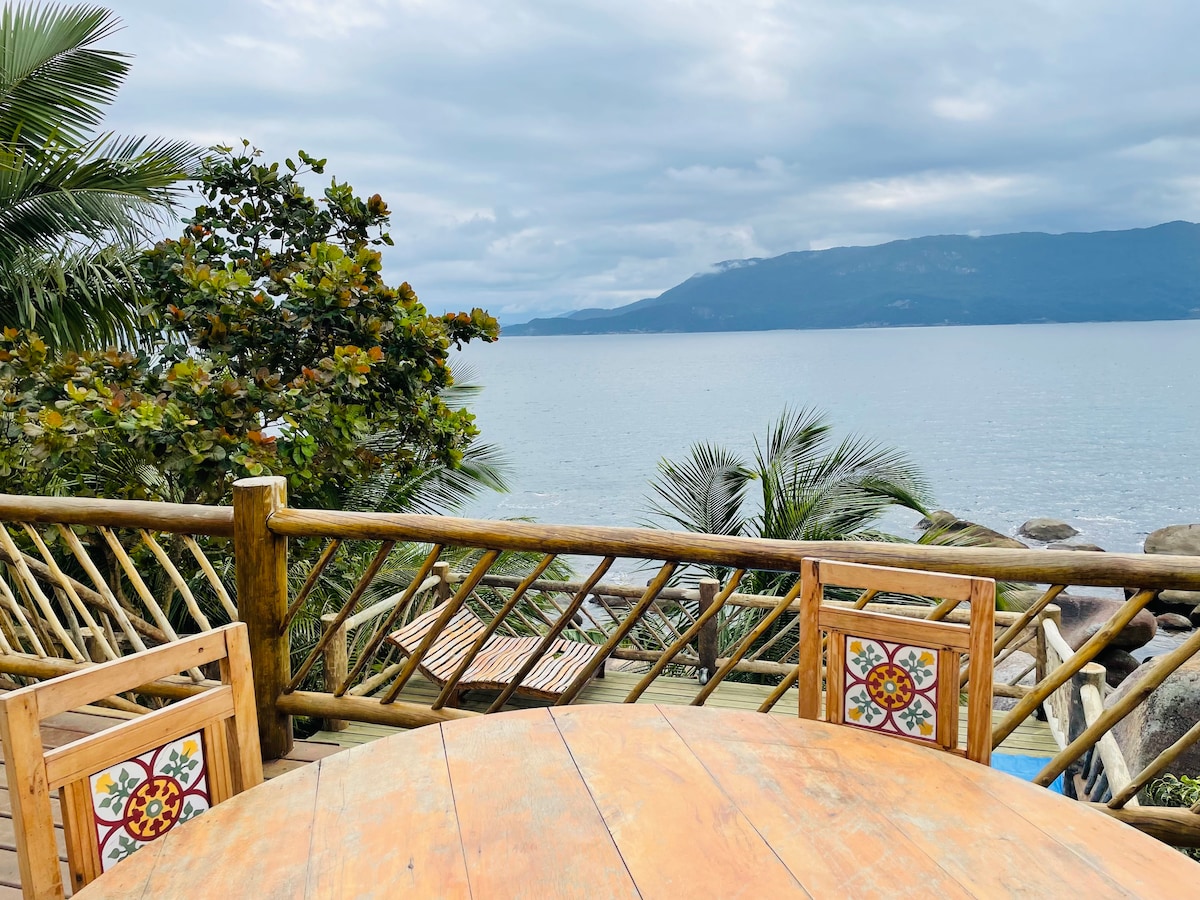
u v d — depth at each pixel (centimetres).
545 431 5878
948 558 222
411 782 144
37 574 470
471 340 656
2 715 121
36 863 123
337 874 119
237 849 125
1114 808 230
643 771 146
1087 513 2981
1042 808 133
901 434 5350
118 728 133
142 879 119
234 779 148
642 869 119
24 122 672
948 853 121
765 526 724
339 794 140
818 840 125
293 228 678
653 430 5722
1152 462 4162
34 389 504
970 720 161
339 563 615
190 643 143
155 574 546
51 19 658
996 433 5384
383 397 607
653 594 261
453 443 621
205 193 666
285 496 293
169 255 593
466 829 129
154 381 524
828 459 753
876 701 171
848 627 173
